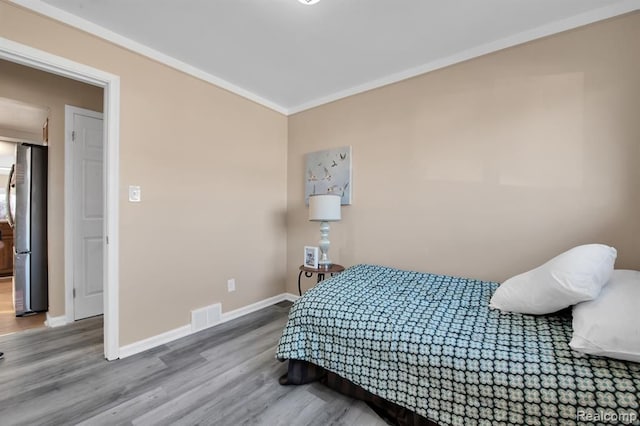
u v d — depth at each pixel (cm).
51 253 268
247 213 306
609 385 93
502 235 212
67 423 144
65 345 228
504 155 211
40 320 281
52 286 267
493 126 215
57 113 273
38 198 292
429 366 126
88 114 288
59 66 182
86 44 193
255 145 314
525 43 201
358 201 289
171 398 165
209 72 264
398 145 263
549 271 133
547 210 195
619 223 173
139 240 221
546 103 195
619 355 96
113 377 185
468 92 226
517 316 142
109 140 206
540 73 197
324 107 316
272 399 165
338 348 158
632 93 169
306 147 334
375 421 149
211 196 272
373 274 232
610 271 129
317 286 201
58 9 180
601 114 177
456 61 230
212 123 271
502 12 181
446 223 237
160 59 231
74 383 178
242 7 178
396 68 255
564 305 127
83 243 284
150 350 222
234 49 227
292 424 146
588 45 181
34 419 147
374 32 203
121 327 211
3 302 334
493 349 116
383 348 140
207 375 188
